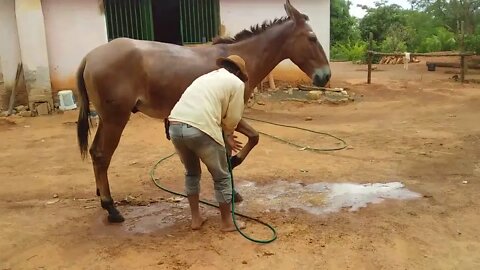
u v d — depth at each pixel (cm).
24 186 614
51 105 1147
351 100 1248
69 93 1148
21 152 796
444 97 1248
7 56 1135
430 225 458
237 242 429
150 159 730
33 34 1112
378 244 420
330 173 632
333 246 418
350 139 825
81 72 473
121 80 454
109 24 1215
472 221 465
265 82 1355
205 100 409
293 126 945
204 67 489
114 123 466
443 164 659
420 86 1462
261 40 544
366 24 3162
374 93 1370
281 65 1362
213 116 411
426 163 666
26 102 1161
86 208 531
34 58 1120
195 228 458
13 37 1132
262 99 1239
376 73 1898
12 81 1147
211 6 1280
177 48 492
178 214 506
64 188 603
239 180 611
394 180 596
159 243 433
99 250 423
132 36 1241
